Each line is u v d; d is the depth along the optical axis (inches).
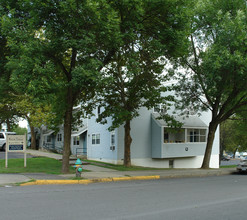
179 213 284.2
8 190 397.4
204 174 775.7
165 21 632.4
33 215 259.3
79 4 514.3
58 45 532.7
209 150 936.3
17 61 524.4
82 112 835.4
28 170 613.3
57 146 1494.8
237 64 685.3
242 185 530.0
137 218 259.1
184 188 472.4
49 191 399.9
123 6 580.4
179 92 880.3
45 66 532.4
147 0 586.6
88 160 1050.1
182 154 1073.5
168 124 851.4
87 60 565.9
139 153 1019.3
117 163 978.7
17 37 539.2
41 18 535.2
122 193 399.9
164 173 711.1
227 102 879.1
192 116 1159.6
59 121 732.0
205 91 838.5
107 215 267.1
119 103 840.3
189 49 804.0
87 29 557.9
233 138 2065.7
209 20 765.9
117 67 776.9
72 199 341.7
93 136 1141.7
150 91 782.5
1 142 1198.9
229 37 706.2
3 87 682.8
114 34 542.3
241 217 274.5
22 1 542.6
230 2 754.8
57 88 534.0
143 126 1039.6
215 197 384.8
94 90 748.0
